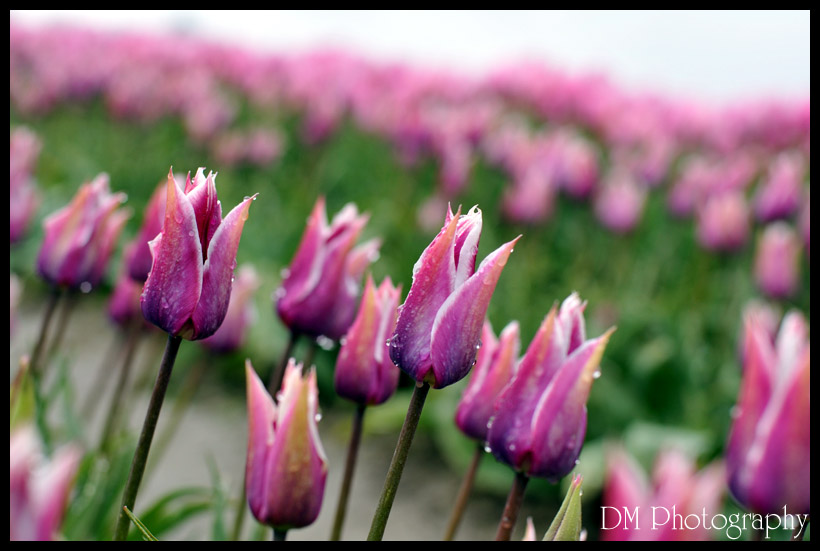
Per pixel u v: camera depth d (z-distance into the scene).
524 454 1.36
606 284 6.85
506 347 1.72
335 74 11.63
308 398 1.35
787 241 4.71
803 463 1.52
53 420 3.76
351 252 2.06
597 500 4.65
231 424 5.38
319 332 2.02
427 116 7.82
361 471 5.10
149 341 6.10
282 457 1.37
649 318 5.53
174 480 4.53
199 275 1.21
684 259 7.79
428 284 1.16
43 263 2.25
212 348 2.88
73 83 9.42
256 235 6.89
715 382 5.20
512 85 11.22
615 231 6.46
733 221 5.53
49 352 2.71
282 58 12.66
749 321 1.60
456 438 5.00
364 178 9.42
